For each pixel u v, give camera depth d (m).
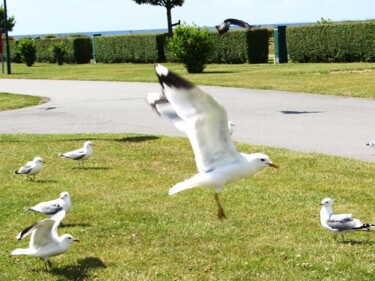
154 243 9.59
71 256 9.17
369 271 8.27
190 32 38.28
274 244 9.35
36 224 8.07
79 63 62.38
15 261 9.14
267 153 14.96
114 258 9.08
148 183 13.09
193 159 15.18
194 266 8.70
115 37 58.47
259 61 46.94
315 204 11.23
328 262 8.58
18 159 15.64
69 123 21.22
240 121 19.81
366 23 40.62
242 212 10.91
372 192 11.84
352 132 17.41
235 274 8.35
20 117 23.11
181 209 11.21
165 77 5.69
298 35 44.62
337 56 42.66
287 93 25.95
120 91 30.31
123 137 17.97
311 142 16.33
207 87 29.31
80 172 14.20
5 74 47.38
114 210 11.21
